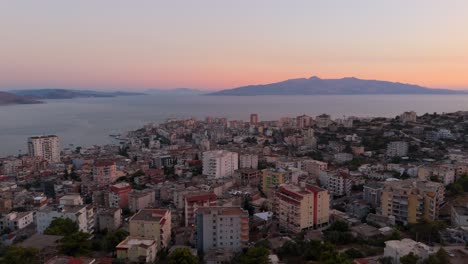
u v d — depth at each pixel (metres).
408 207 190.88
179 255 135.38
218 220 158.38
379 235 167.88
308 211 187.75
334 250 138.38
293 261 141.62
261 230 190.75
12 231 199.62
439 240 161.38
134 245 140.62
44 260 136.38
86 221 192.25
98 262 131.88
